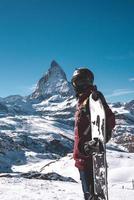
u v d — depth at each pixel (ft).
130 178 465.47
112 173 497.05
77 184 59.52
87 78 15.60
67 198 34.55
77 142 15.14
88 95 15.40
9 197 32.94
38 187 45.85
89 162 14.87
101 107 13.23
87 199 15.01
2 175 71.77
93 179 14.84
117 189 50.78
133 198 38.24
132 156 642.63
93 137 13.99
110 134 13.55
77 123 15.20
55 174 76.79
